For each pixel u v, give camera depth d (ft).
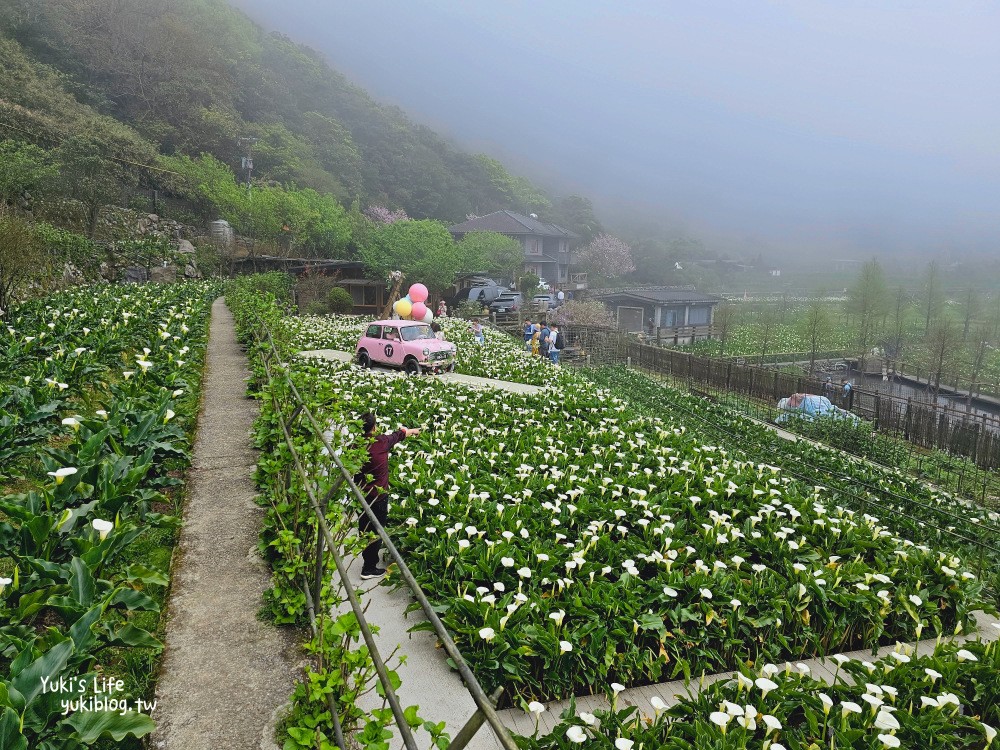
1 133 101.19
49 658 10.45
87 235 101.30
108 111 157.99
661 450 36.27
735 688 14.80
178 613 16.70
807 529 26.30
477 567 19.86
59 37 156.87
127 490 16.96
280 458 22.11
